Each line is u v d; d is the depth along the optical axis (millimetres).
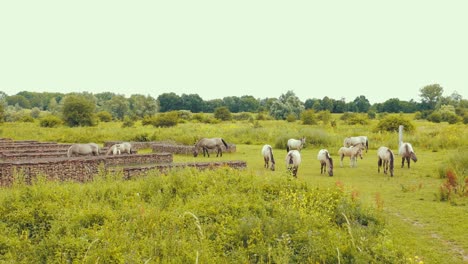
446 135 29406
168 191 11805
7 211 9766
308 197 11125
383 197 13859
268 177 12953
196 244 7883
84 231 8633
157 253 7688
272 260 7578
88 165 17359
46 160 16609
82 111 59219
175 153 28188
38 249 8008
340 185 12438
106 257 7410
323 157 18734
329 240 8117
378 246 7785
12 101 141000
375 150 29438
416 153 26281
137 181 13430
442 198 13352
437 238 9648
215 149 28125
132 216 9438
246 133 37781
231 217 9336
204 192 11625
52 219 9500
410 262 7617
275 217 9578
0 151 24125
